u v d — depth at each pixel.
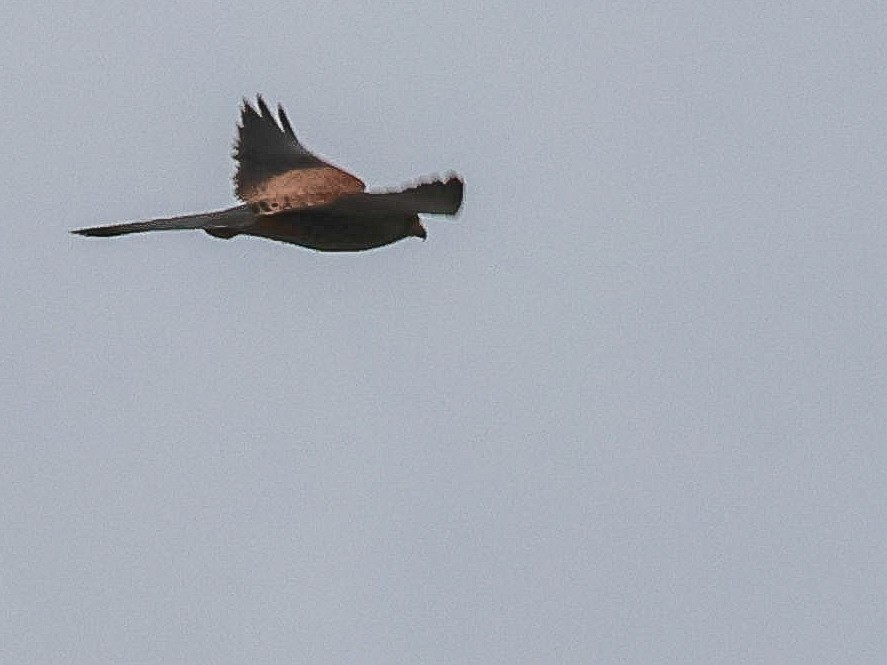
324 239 14.16
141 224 13.56
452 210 12.81
